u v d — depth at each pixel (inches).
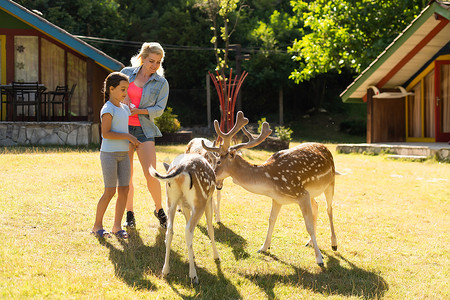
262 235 250.8
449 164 511.2
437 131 669.3
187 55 1503.4
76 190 302.8
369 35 848.9
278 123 1457.9
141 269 189.3
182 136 734.5
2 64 633.6
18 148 510.3
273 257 218.2
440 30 581.0
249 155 540.7
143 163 242.8
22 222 230.8
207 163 197.9
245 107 1535.4
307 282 189.6
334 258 220.5
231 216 282.7
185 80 1552.7
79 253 198.5
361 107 1584.6
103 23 1453.0
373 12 824.3
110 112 217.5
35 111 624.4
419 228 274.4
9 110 642.2
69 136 581.6
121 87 219.0
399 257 224.8
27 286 160.4
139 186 336.5
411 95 699.4
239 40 1528.1
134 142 220.4
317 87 1545.3
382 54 611.5
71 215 249.9
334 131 1386.6
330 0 890.1
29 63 641.0
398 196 357.7
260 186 211.0
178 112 1504.7
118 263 191.8
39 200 269.4
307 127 1432.1
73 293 160.9
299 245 237.6
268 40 1417.3
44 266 179.6
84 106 656.4
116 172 222.4
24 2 1309.1
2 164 368.2
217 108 1540.4
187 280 182.4
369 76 639.8
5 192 280.8
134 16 1569.9
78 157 428.1
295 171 212.7
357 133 1343.5
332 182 236.2
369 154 613.0
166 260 183.9
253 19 1590.8
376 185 396.5
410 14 805.9
